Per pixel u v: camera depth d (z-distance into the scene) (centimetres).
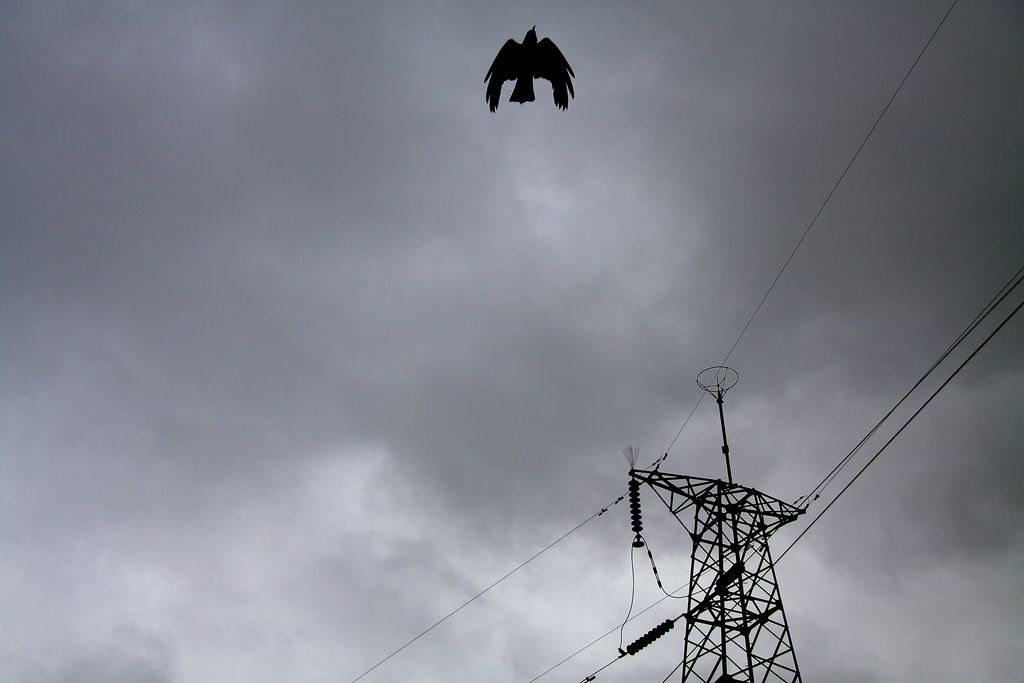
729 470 3191
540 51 1070
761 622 2834
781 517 3069
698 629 2894
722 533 3031
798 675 2683
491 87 1070
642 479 3203
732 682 2720
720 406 3366
